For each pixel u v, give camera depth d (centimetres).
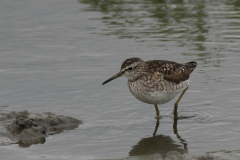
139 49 1947
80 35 2166
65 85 1579
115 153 1034
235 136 1125
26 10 2538
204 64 1747
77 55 1912
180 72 1288
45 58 1884
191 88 1520
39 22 2361
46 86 1569
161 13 2480
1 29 2245
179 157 983
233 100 1394
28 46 2030
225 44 1986
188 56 1836
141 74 1262
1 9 2536
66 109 1355
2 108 1347
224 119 1252
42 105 1386
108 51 1945
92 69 1753
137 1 2731
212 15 2422
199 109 1344
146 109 1370
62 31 2227
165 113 1338
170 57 1828
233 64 1741
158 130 1196
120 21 2361
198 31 2180
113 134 1169
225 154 998
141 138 1137
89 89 1538
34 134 1170
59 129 1216
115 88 1552
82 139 1136
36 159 1002
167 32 2180
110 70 1739
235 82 1553
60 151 1055
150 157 992
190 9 2541
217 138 1116
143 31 2200
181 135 1152
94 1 2727
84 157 1012
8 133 1180
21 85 1580
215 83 1555
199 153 1020
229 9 2511
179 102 1416
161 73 1250
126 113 1330
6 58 1886
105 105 1389
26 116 1223
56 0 2738
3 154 1038
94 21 2369
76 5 2658
